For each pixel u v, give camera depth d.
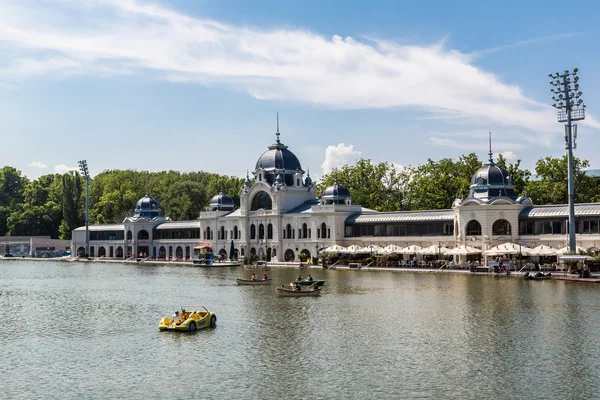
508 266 123.31
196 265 178.75
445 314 72.69
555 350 54.91
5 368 52.84
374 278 118.31
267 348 57.50
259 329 66.12
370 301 84.75
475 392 44.72
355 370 50.09
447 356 53.66
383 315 73.00
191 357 54.88
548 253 118.00
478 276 117.94
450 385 46.19
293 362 52.69
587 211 126.44
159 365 52.62
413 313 73.88
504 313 72.31
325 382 47.25
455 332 62.75
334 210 166.25
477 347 56.47
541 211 132.50
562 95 115.69
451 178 186.00
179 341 61.12
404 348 56.59
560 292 89.50
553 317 69.31
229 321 71.12
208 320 68.06
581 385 45.84
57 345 61.06
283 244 181.25
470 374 48.66
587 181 164.50
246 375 49.28
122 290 107.12
